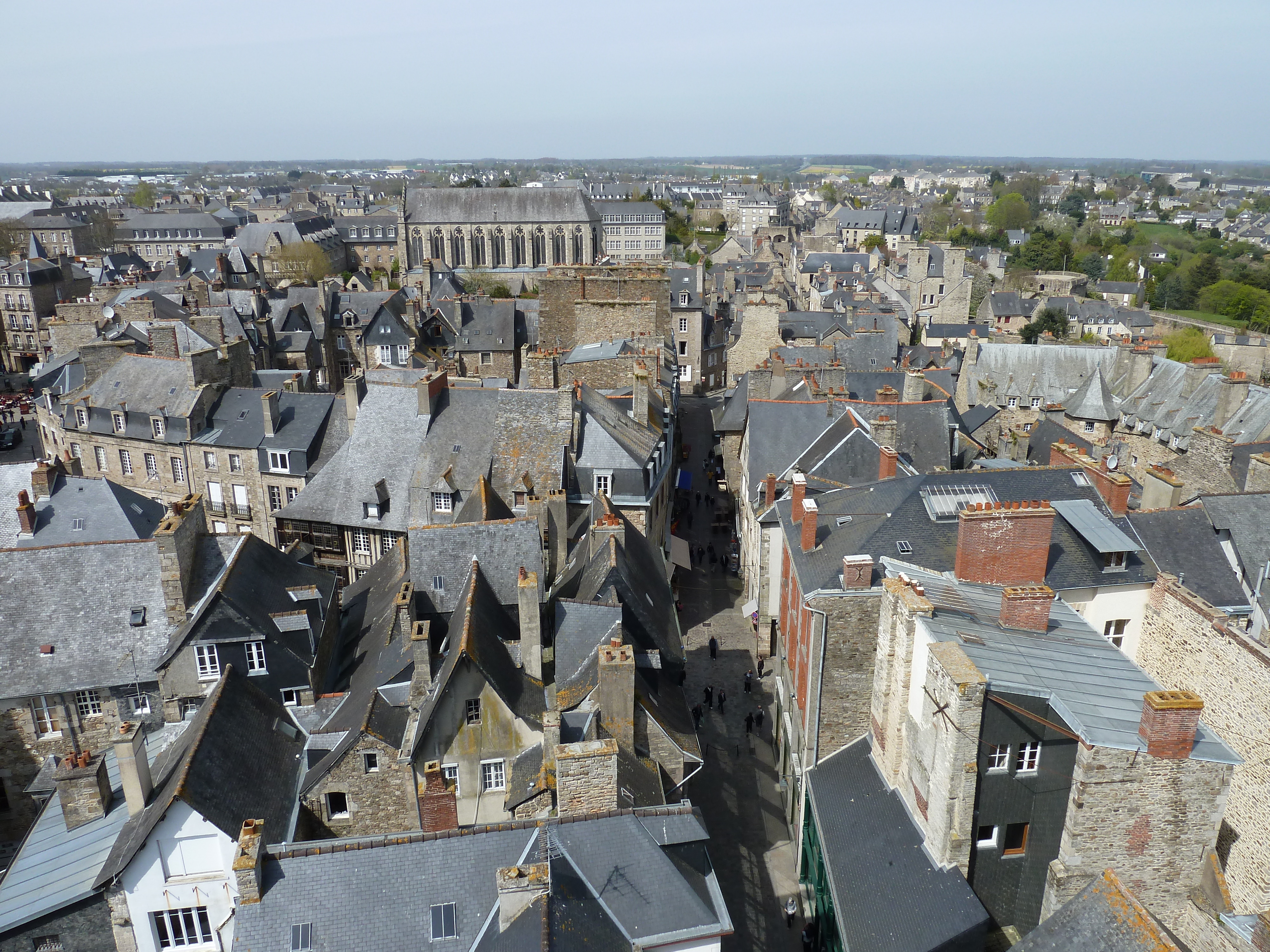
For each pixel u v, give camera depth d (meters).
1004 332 139.88
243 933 24.42
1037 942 22.31
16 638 41.16
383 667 39.22
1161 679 39.44
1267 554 41.50
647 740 35.97
